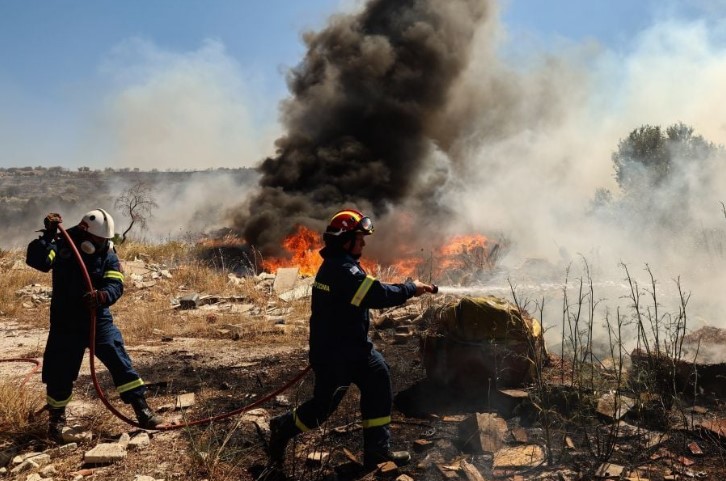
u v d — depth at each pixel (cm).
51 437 418
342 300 355
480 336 459
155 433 428
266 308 913
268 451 387
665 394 434
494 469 361
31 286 1002
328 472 369
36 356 644
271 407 475
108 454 384
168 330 759
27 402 459
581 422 407
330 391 361
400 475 356
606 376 478
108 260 425
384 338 665
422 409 453
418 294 365
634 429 398
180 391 521
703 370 435
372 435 369
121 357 424
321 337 360
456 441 397
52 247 409
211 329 763
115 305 916
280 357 614
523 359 450
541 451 377
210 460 374
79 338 417
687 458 361
